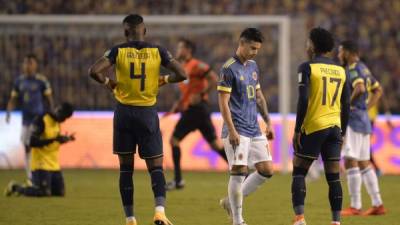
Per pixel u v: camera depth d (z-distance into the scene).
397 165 63.09
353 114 36.53
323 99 28.72
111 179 54.78
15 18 62.53
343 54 36.66
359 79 36.09
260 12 86.38
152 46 28.78
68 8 83.00
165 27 66.69
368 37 83.50
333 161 29.09
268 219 34.66
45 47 68.88
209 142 49.19
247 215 35.97
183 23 62.62
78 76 69.12
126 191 28.94
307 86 28.38
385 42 82.94
